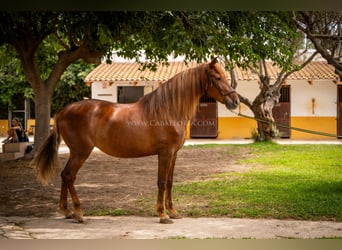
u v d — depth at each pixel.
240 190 7.89
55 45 14.59
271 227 5.61
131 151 5.83
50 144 6.02
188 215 6.29
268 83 16.86
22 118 25.42
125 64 22.88
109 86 21.19
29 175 10.16
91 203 7.17
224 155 13.72
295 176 9.40
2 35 11.22
